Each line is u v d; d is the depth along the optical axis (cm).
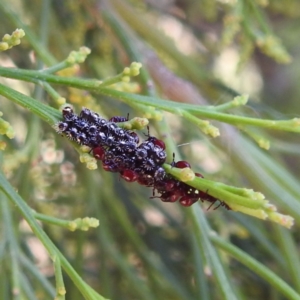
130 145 19
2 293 25
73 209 34
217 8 36
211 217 33
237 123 20
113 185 33
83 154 19
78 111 28
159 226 34
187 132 35
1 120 19
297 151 31
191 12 43
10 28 32
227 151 28
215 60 47
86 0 30
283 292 22
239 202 18
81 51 20
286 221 18
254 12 28
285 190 27
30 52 31
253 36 27
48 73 20
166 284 32
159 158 19
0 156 24
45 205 34
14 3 35
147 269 30
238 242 33
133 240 31
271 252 29
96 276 33
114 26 28
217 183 18
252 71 52
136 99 20
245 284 33
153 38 32
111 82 20
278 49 27
